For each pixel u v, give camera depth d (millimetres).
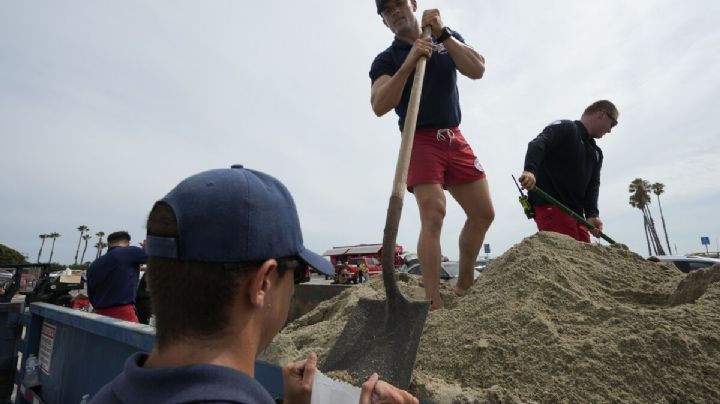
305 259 912
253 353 795
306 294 4340
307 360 1148
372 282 3391
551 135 3381
